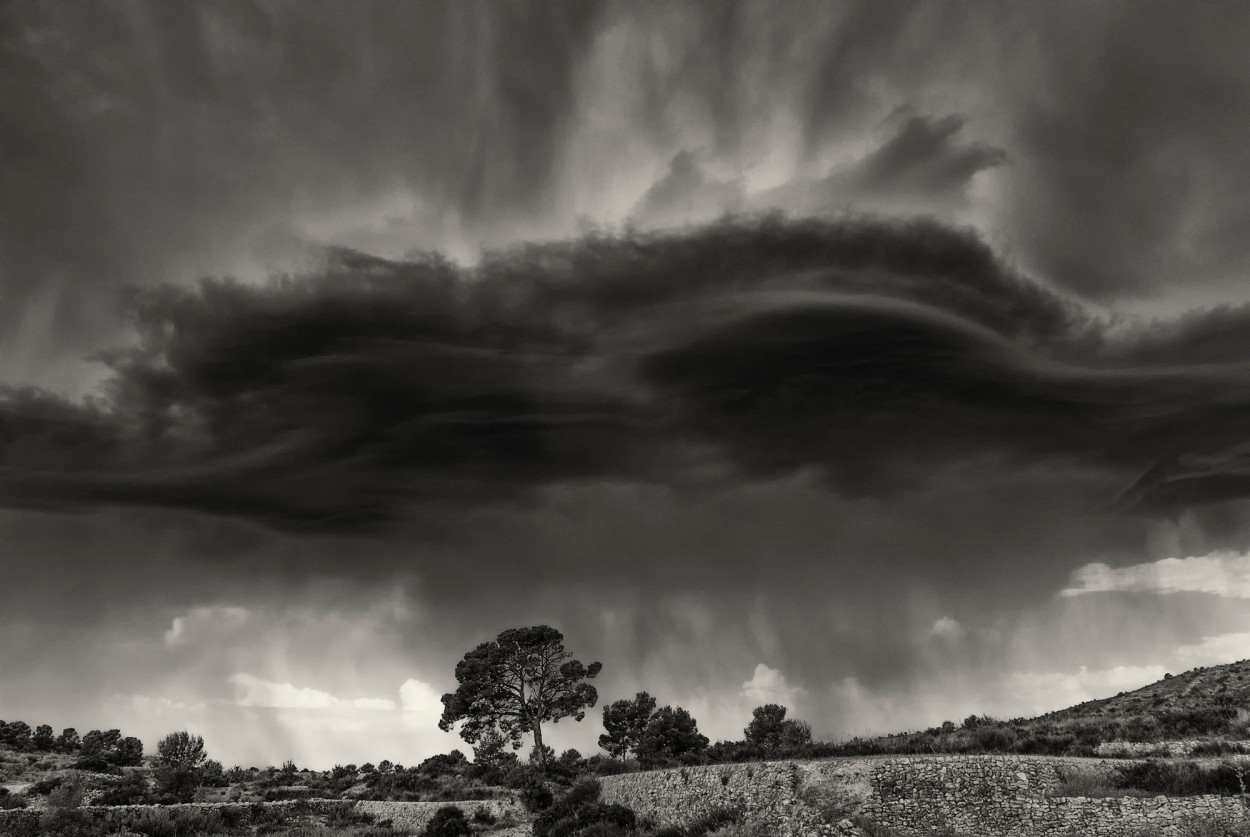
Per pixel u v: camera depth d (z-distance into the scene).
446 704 88.62
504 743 88.50
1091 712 79.19
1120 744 46.84
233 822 63.31
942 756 42.31
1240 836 33.16
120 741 100.12
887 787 40.03
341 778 95.06
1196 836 33.78
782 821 40.75
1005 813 37.34
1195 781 37.44
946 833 36.69
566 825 53.06
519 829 59.81
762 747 64.69
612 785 57.69
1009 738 51.38
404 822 65.38
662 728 93.06
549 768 78.38
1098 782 38.31
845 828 37.56
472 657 90.31
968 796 38.59
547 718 88.88
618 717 99.62
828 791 41.16
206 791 79.31
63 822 56.19
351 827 63.72
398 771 100.31
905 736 59.56
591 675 91.44
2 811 57.44
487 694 87.19
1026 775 39.12
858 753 53.25
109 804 65.94
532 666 89.94
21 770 79.69
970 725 74.12
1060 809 36.75
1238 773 37.12
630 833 48.69
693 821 45.97
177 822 60.19
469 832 60.78
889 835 36.59
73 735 105.44
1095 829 35.50
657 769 58.78
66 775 74.75
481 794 74.12
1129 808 35.88
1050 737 50.03
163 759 83.06
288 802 70.06
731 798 45.41
